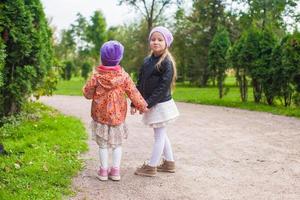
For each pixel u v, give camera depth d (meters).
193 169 6.06
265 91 15.20
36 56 9.94
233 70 17.80
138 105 5.37
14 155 6.24
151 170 5.61
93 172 5.70
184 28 40.22
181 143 7.94
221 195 4.98
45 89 11.23
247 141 8.20
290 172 5.99
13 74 9.48
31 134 7.84
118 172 5.39
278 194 5.05
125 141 7.98
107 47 5.28
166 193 5.00
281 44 14.48
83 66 54.59
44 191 4.71
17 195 4.52
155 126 5.52
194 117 12.09
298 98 13.83
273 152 7.23
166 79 5.44
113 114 5.28
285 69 13.49
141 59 44.41
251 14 36.53
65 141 7.34
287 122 10.98
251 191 5.15
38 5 10.52
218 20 39.00
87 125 9.89
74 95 22.50
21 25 9.35
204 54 38.41
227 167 6.21
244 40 15.95
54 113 11.72
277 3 35.53
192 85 38.66
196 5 40.12
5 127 8.29
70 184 5.12
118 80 5.27
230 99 18.98
